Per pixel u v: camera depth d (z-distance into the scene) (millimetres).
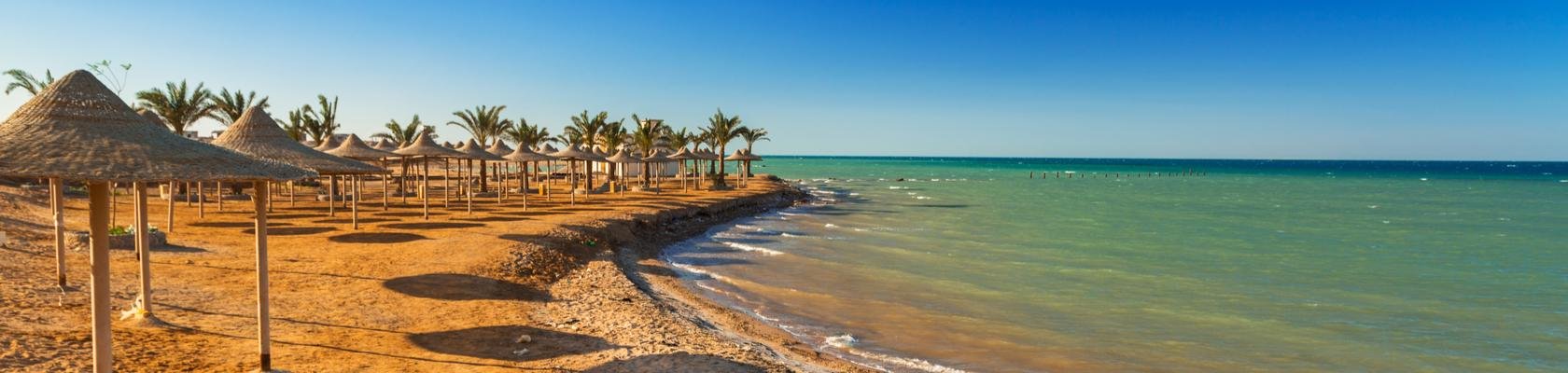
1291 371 11844
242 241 19484
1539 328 14711
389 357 9602
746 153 69312
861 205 52312
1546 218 42312
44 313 9977
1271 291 18750
